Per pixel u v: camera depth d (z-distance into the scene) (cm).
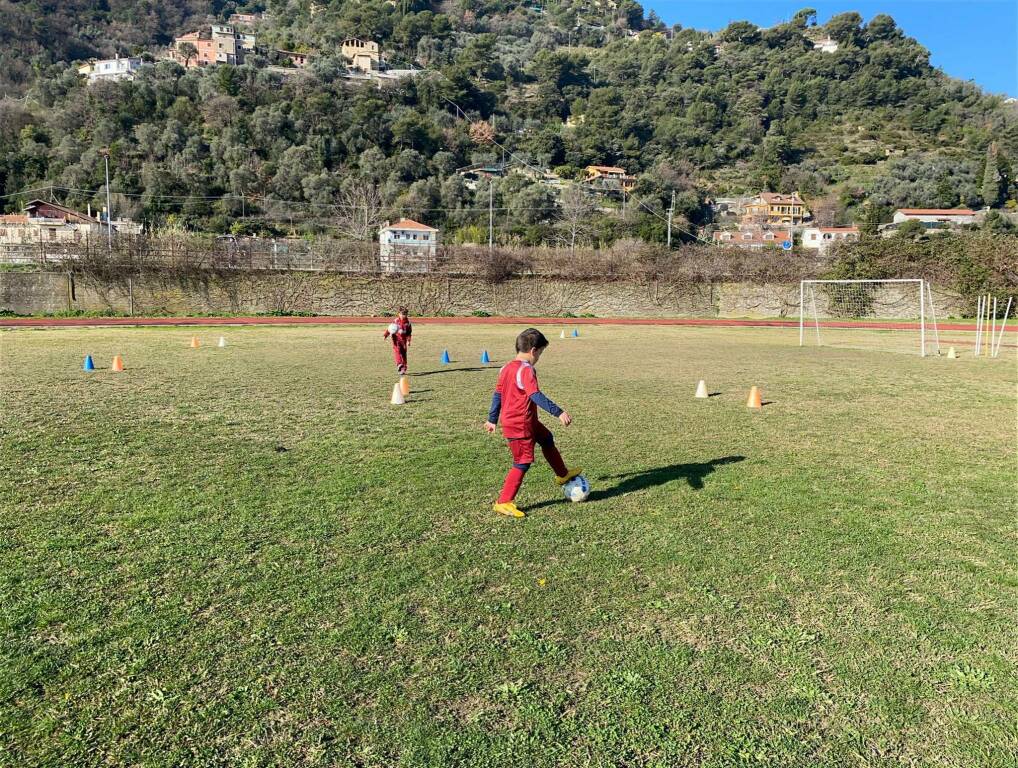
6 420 908
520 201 8356
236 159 8350
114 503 567
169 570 436
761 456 747
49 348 1961
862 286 4312
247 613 382
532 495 603
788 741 282
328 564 448
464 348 2100
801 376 1466
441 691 312
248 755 271
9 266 3591
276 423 907
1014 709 304
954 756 274
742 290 4553
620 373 1483
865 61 14475
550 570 443
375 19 15450
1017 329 3334
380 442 797
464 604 395
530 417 543
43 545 475
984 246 4131
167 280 3806
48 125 8450
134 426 880
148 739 279
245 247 4209
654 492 611
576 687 317
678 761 270
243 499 581
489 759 269
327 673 325
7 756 268
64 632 359
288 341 2314
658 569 445
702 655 344
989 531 520
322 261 4216
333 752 272
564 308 4475
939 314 4184
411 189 8456
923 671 332
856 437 851
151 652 342
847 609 393
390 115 10194
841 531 517
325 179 8312
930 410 1053
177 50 13000
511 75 14888
